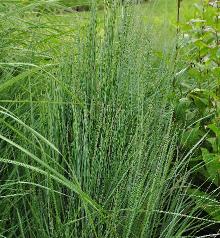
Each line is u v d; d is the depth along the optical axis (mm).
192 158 2492
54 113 2086
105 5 2400
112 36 2379
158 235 2133
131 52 2393
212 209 2258
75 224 1815
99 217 1818
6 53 2400
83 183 1978
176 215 1895
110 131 2045
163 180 1907
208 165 2307
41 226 1827
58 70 2312
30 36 2629
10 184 1810
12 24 2566
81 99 2156
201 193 2305
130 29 2449
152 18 2814
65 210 1973
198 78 2713
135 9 2539
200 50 2711
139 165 1889
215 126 2295
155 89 2596
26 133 2055
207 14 2752
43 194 1978
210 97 2709
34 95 2289
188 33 2914
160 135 2180
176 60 2730
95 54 2338
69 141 2137
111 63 2314
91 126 2107
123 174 1886
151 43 2766
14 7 2559
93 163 1941
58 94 2180
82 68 2285
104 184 1960
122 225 1883
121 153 2004
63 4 3137
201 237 2127
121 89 2289
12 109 2250
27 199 1868
